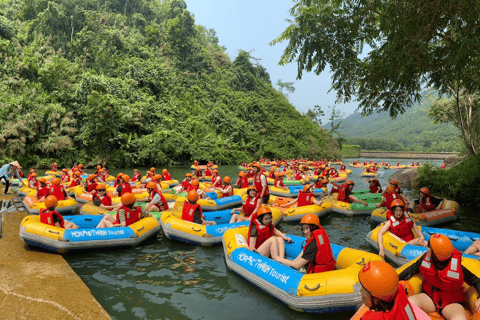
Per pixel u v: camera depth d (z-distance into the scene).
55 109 29.83
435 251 2.96
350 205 9.48
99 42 45.25
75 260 5.87
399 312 1.96
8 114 27.45
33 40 39.16
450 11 6.86
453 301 3.07
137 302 4.30
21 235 6.12
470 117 19.91
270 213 5.12
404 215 5.61
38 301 4.14
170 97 43.19
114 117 32.28
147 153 32.69
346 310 3.96
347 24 9.61
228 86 57.31
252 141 47.09
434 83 9.50
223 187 11.47
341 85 11.09
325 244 4.26
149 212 8.12
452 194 13.32
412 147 115.50
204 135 41.72
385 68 9.27
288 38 10.14
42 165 27.77
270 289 4.40
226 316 3.96
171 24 55.47
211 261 5.89
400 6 7.55
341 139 63.50
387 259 5.70
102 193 8.77
